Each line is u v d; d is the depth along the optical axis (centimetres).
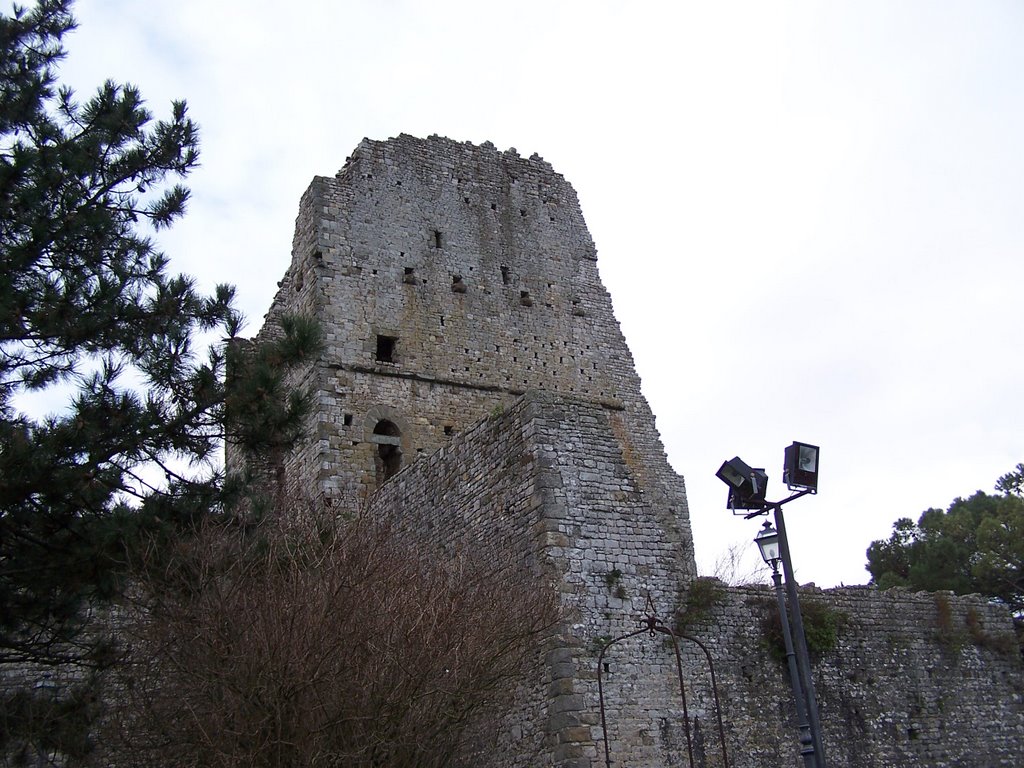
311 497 3041
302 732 1619
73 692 1786
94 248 1941
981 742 2630
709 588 2253
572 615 2025
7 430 1686
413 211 3697
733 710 2178
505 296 3738
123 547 1727
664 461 3778
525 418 2228
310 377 3275
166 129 2100
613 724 1981
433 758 1770
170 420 1817
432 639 1730
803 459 1786
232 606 1697
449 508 2409
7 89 2023
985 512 5062
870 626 2620
